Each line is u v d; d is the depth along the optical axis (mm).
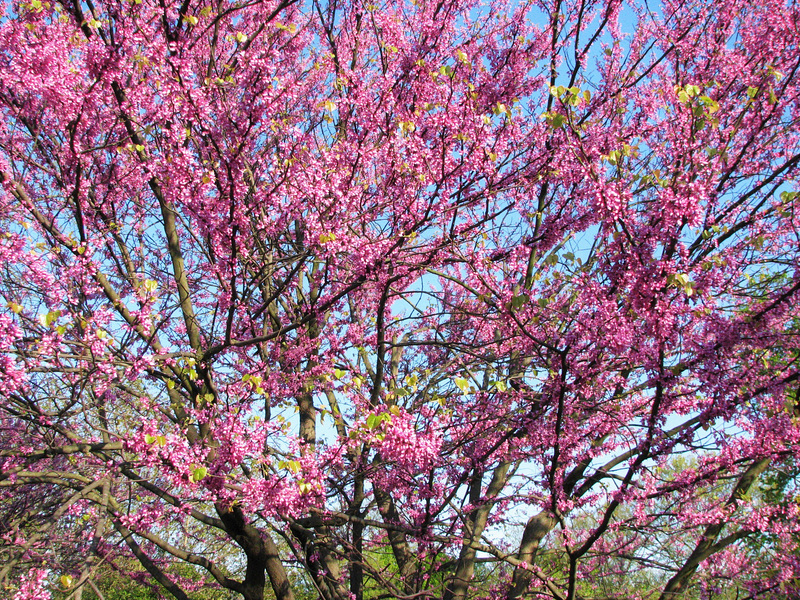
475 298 7176
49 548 5961
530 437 5281
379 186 5625
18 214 5031
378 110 4711
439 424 4500
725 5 6543
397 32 5910
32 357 4281
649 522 5430
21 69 4016
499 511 6324
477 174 4926
